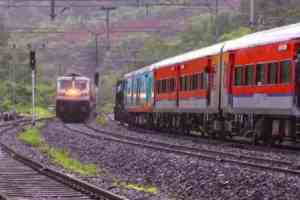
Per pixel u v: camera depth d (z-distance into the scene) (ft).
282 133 208.95
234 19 556.10
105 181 148.46
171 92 322.55
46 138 311.27
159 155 196.34
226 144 237.86
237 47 240.32
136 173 169.78
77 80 532.73
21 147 249.96
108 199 116.47
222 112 255.09
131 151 216.33
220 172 150.82
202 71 276.41
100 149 235.20
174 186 142.82
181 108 306.55
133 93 417.90
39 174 159.33
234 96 241.35
